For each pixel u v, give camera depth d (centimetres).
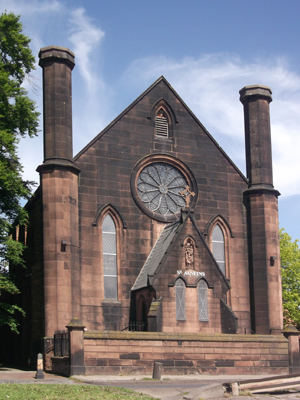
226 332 4591
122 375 3753
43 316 4362
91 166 4866
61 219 4509
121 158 4991
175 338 3969
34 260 4947
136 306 4747
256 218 5244
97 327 4628
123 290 4775
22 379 3497
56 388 2880
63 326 4338
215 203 5247
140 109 5150
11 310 4400
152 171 5128
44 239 4478
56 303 4356
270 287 5106
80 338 3697
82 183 4806
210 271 4669
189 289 4575
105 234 4841
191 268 4622
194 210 5159
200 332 4519
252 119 5412
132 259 4866
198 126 5347
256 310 5081
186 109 5334
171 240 4625
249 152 5391
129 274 4825
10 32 4772
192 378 3725
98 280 4703
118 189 4928
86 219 4762
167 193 5128
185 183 5222
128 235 4894
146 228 4966
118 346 3803
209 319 4588
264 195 5266
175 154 5203
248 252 5238
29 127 4775
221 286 4681
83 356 3691
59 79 4766
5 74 4569
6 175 4381
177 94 5312
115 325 4684
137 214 4956
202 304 4597
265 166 5344
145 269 4803
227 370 4072
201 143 5319
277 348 4269
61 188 4562
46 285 4397
